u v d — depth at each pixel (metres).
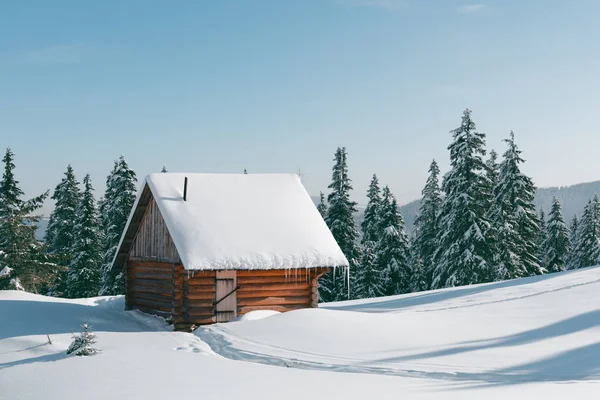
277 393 10.85
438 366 13.77
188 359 14.54
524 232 46.47
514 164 46.69
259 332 17.64
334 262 21.84
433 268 47.59
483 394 10.60
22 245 37.22
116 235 47.22
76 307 23.86
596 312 20.34
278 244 21.80
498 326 18.98
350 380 12.22
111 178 54.59
